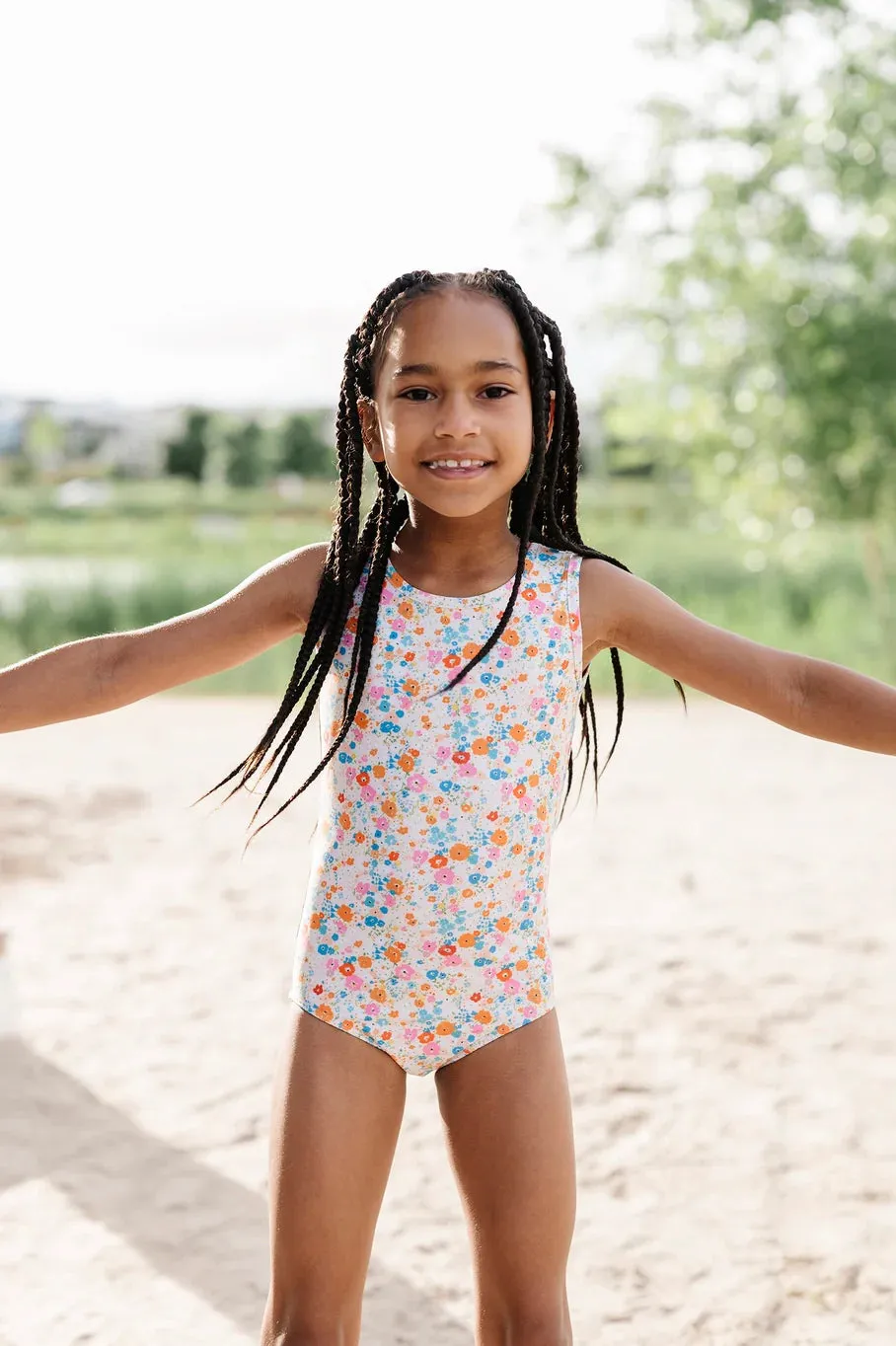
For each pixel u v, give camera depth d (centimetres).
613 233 1279
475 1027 219
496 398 212
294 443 4919
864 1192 343
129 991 481
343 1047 218
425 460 211
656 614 227
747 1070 415
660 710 1127
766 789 823
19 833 698
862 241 1205
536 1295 213
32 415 4950
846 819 746
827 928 551
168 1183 349
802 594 1525
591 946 528
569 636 222
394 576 222
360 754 219
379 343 217
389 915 218
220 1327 288
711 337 1259
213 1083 408
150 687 222
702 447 1271
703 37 1236
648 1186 346
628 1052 427
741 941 534
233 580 1656
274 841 693
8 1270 308
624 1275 307
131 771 866
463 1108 220
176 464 4972
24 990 480
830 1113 386
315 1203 209
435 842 216
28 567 2038
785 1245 319
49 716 219
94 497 4097
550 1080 220
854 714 216
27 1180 348
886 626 1341
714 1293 300
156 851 670
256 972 502
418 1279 307
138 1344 281
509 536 230
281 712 222
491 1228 215
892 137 1200
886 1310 293
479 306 211
